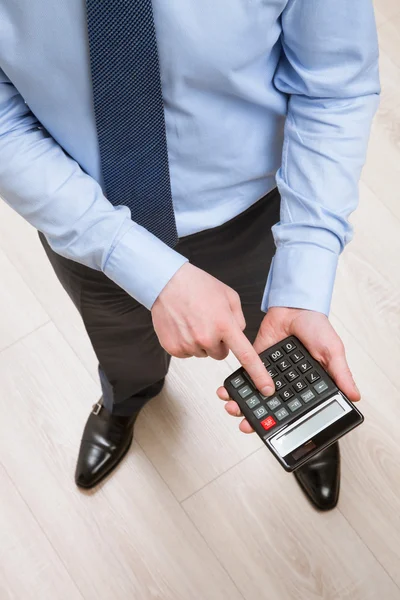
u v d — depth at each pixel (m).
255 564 1.40
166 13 0.65
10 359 1.55
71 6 0.64
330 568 1.39
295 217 0.80
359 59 0.73
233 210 0.91
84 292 1.03
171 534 1.42
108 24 0.65
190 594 1.38
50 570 1.40
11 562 1.41
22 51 0.68
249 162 0.85
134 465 1.48
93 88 0.70
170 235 0.90
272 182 0.91
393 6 1.83
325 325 0.79
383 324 1.55
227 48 0.69
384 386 1.50
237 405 0.80
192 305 0.74
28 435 1.50
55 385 1.53
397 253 1.61
